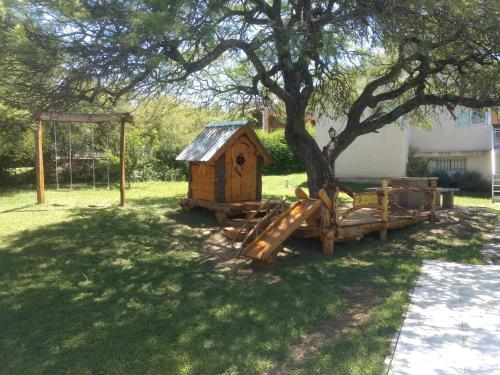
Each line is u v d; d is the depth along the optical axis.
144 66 6.47
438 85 11.42
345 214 8.59
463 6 7.43
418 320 5.20
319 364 4.15
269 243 7.43
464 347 4.48
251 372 4.08
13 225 10.20
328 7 8.36
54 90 6.98
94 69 6.46
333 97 12.84
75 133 20.44
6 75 6.53
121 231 9.70
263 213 10.40
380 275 7.09
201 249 8.52
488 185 20.34
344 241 8.99
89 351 4.55
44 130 19.16
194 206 11.46
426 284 6.62
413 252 8.64
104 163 20.89
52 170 21.12
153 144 22.38
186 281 6.71
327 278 6.92
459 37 8.96
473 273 7.22
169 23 5.67
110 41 5.91
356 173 22.14
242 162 11.11
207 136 11.59
